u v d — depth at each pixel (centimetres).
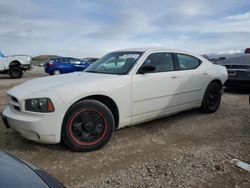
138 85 440
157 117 487
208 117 575
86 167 344
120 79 423
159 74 476
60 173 328
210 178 315
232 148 404
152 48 500
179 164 351
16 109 384
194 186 298
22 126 364
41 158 369
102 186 299
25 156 376
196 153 386
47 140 363
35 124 354
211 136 457
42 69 3123
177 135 462
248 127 507
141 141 434
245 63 862
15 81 1551
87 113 386
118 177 318
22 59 1850
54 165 349
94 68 498
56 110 359
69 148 390
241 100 768
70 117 372
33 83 416
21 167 198
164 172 330
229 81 879
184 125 518
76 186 299
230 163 353
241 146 412
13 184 171
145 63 462
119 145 416
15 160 209
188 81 530
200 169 337
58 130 365
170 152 390
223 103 723
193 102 555
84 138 388
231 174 324
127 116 434
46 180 191
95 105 389
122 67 459
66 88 374
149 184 303
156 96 470
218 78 604
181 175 322
